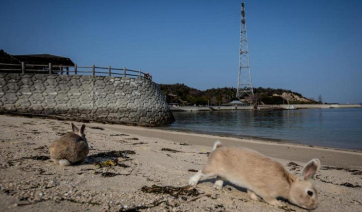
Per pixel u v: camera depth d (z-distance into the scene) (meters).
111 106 28.31
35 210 3.58
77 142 6.30
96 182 5.09
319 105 143.75
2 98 24.41
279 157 11.50
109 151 8.68
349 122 40.19
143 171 6.23
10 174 5.12
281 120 46.25
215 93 155.88
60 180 5.02
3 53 29.92
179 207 4.15
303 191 4.35
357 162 10.92
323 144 17.53
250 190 4.84
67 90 26.69
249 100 120.62
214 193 4.92
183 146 12.47
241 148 4.92
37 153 7.22
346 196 5.52
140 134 17.84
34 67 30.08
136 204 4.13
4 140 8.88
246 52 117.56
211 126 32.66
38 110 25.31
